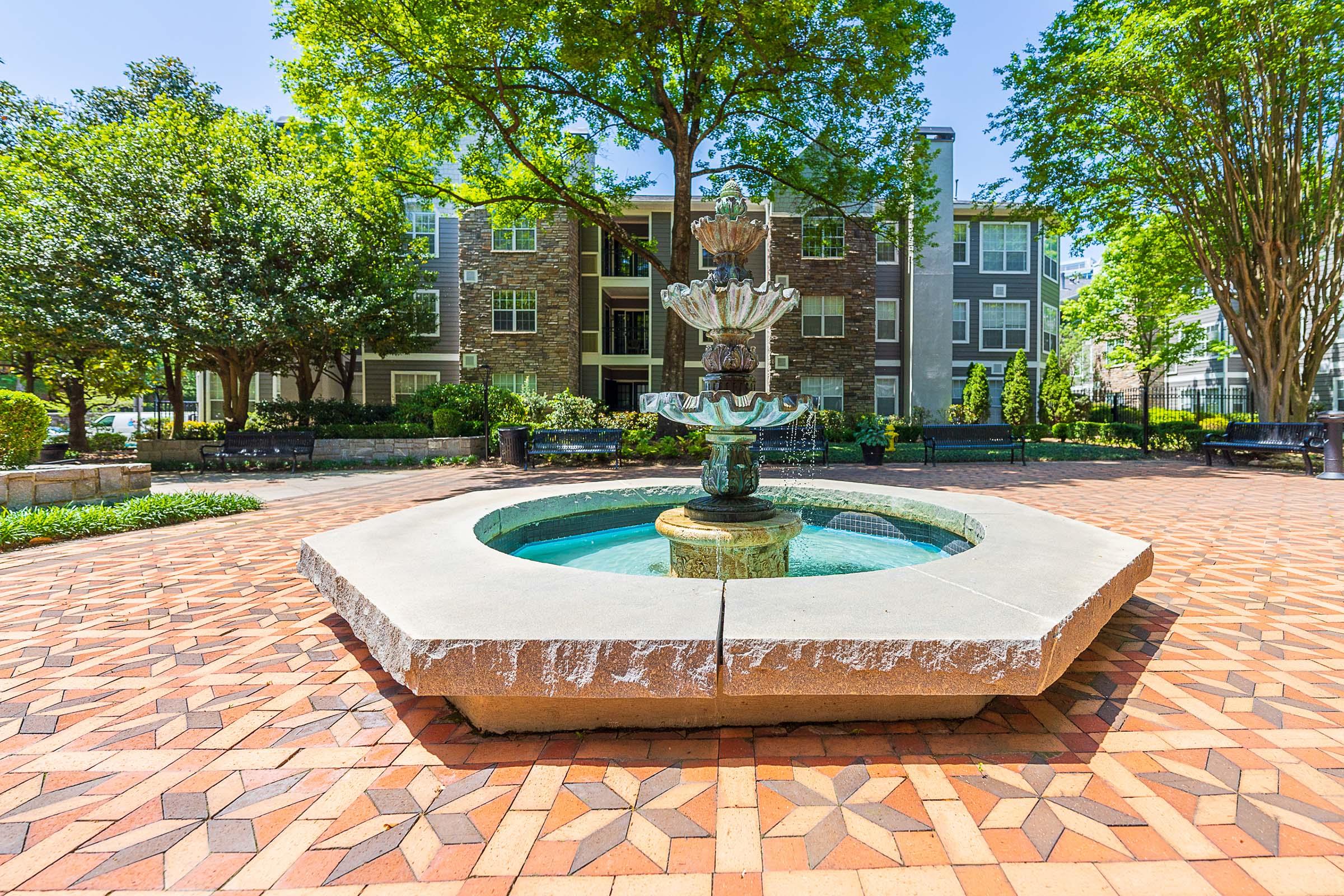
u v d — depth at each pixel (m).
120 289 12.71
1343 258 11.79
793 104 12.99
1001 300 21.73
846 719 2.21
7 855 1.56
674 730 2.16
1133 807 1.73
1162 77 10.79
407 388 20.28
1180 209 13.06
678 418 4.00
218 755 2.04
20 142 15.33
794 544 4.81
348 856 1.56
